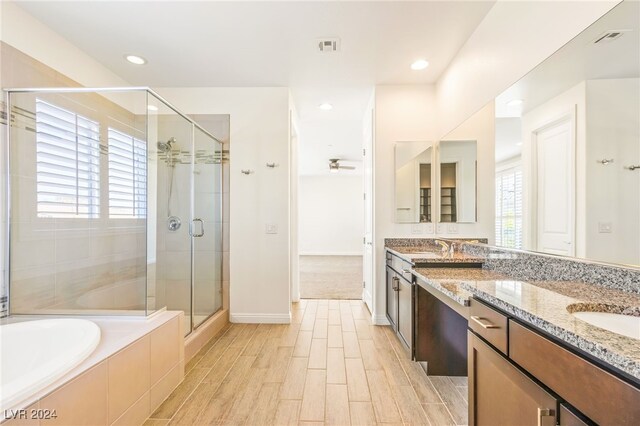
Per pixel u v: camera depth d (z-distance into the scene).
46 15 2.05
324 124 4.51
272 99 3.29
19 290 2.01
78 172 2.35
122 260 2.64
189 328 2.66
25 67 2.04
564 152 1.44
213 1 1.93
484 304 1.26
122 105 2.71
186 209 3.10
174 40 2.38
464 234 2.62
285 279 3.27
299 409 1.78
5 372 1.64
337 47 2.50
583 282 1.35
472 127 2.36
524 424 0.98
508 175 1.93
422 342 2.17
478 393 1.31
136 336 1.70
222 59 2.68
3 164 1.94
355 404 1.82
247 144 3.30
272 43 2.43
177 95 3.30
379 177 3.22
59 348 1.72
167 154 2.98
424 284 2.06
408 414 1.73
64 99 2.27
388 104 3.21
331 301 4.11
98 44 2.42
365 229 4.00
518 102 1.79
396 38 2.37
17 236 2.01
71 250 2.30
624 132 1.14
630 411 0.64
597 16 1.25
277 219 3.28
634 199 1.10
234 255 3.29
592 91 1.27
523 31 1.72
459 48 2.53
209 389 2.00
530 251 1.73
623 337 0.74
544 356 0.90
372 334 2.92
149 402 1.74
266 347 2.63
